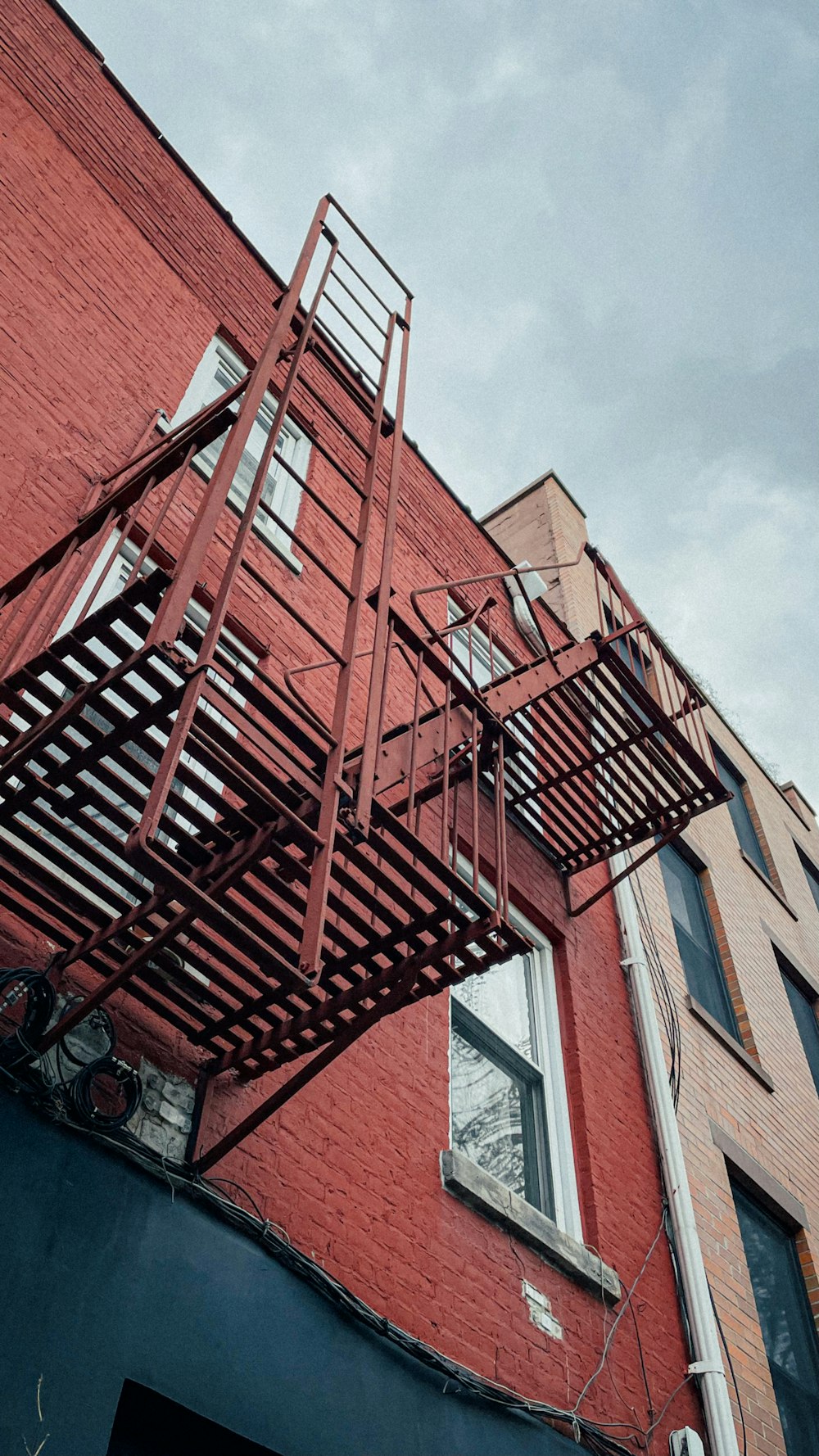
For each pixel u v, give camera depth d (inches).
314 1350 178.5
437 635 231.8
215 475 176.4
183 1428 161.2
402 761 235.0
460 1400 201.6
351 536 211.5
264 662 279.9
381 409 254.8
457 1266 222.2
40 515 243.4
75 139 344.8
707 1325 277.0
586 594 551.5
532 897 328.2
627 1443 236.8
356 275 275.7
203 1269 169.2
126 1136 168.6
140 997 180.4
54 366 279.4
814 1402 324.2
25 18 348.2
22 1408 138.3
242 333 369.7
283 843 164.2
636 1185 293.7
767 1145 384.5
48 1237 152.5
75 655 163.9
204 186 388.2
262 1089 205.5
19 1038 157.2
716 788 319.0
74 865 170.9
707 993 432.8
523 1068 291.9
